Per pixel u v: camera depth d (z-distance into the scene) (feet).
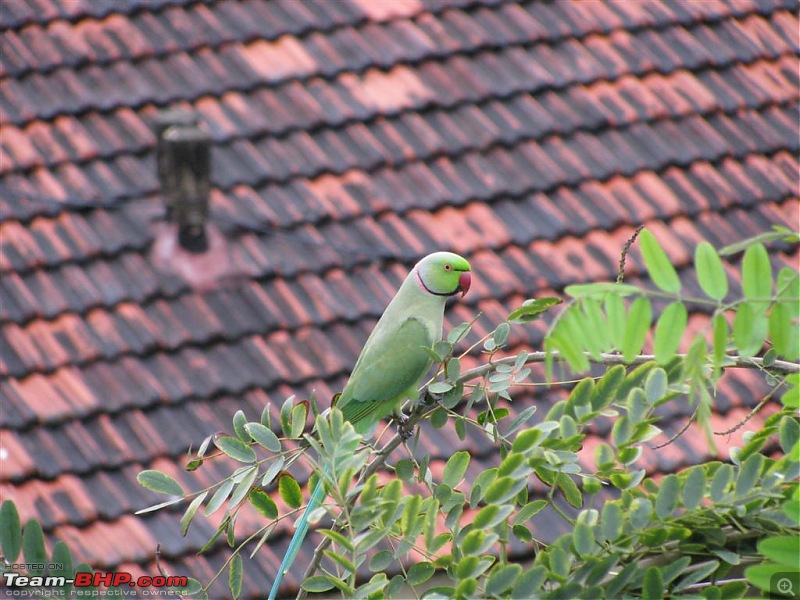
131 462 31.42
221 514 31.09
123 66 40.60
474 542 16.56
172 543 30.07
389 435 33.06
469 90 41.93
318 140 39.63
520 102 42.06
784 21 48.42
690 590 17.88
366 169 39.01
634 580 16.75
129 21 42.16
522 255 37.63
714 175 41.39
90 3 42.39
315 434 24.86
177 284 35.32
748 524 17.48
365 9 44.06
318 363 34.12
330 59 42.06
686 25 46.78
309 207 37.65
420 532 18.75
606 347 15.70
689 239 38.99
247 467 19.26
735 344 16.22
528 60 43.55
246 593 29.40
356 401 26.48
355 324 35.24
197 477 31.40
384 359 26.21
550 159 40.47
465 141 40.32
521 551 30.50
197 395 33.01
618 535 17.01
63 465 30.99
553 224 38.50
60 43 40.98
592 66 43.88
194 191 35.83
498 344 20.72
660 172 41.06
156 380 33.14
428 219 38.06
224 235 36.58
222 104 40.01
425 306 26.58
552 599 16.57
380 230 37.45
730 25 47.37
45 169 37.42
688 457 33.24
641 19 46.29
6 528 18.21
